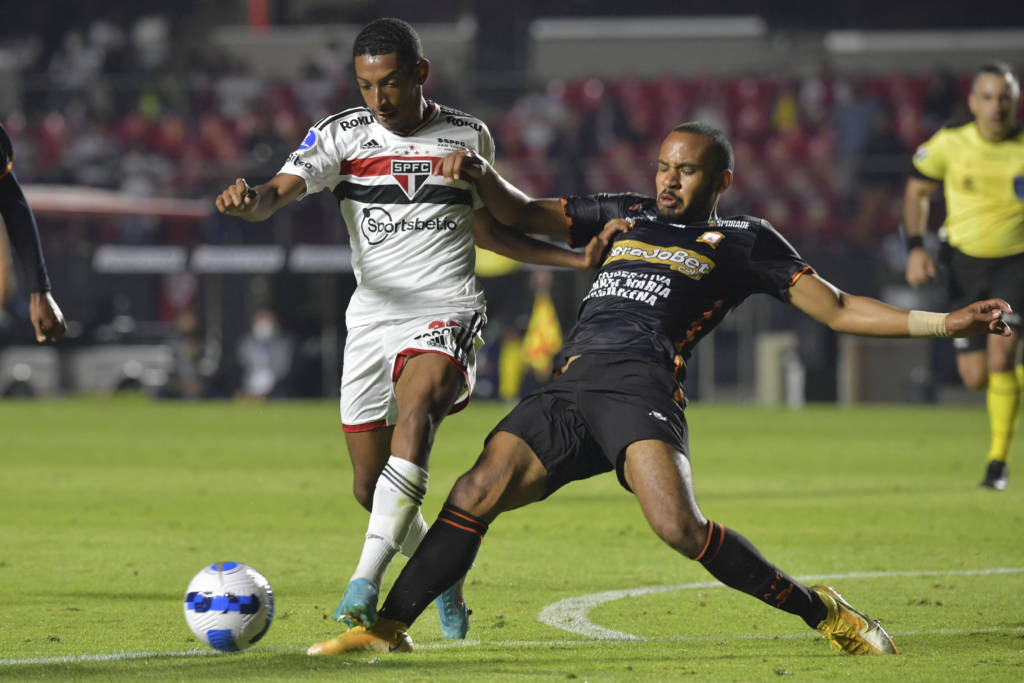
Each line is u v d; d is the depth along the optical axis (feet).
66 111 338.13
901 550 86.28
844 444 172.65
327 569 77.56
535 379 246.27
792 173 297.94
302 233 264.93
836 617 51.60
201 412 229.04
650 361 51.70
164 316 273.13
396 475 51.37
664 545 88.17
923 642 55.11
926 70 361.51
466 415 221.05
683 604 65.92
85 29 378.94
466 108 344.69
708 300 53.78
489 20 377.30
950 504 111.04
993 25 382.83
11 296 248.32
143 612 62.80
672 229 55.36
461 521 49.73
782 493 119.65
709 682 45.60
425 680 45.39
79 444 170.30
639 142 315.17
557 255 58.80
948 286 121.29
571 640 56.03
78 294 268.41
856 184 294.46
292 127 326.24
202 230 270.67
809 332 265.75
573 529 96.48
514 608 64.54
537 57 369.50
